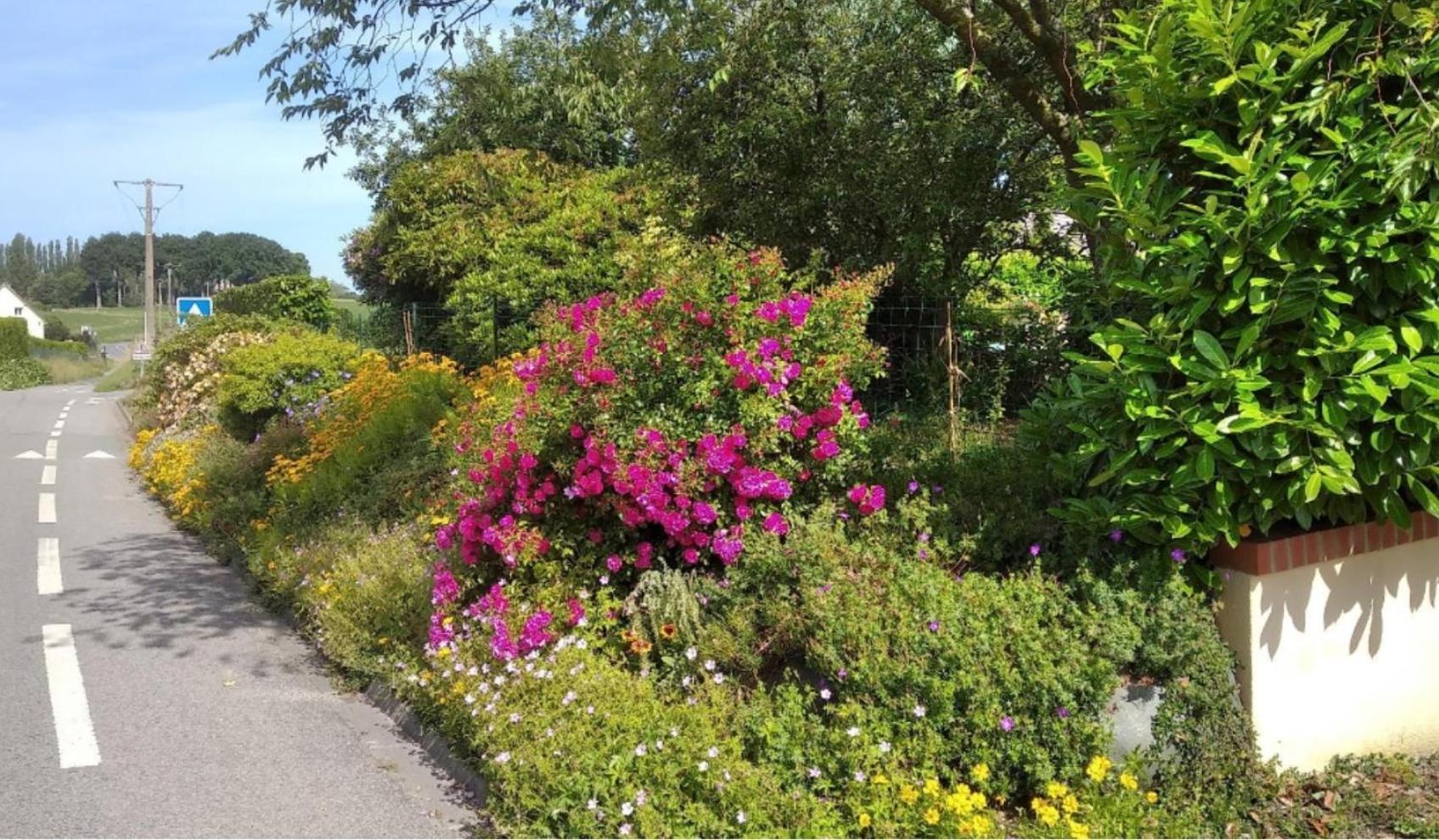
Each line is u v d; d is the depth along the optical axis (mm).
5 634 6438
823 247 9211
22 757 4559
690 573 4867
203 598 7395
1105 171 3998
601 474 4824
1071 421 4480
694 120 9219
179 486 10672
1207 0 3719
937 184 8523
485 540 5059
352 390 10352
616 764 3623
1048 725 3518
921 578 4020
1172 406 3809
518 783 3768
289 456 10070
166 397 17000
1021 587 3939
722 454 4637
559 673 4258
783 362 4910
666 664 4391
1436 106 3502
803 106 9062
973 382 7812
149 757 4566
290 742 4766
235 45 6906
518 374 5406
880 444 5922
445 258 13203
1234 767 3705
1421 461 3707
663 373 4945
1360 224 3582
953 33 8180
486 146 14555
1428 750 4391
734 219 9328
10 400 27734
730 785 3482
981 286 9680
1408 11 3543
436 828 3912
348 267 17453
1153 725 3645
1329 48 3709
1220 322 3840
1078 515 4176
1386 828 3729
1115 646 3631
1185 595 3877
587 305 5602
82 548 9086
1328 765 4086
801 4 8719
